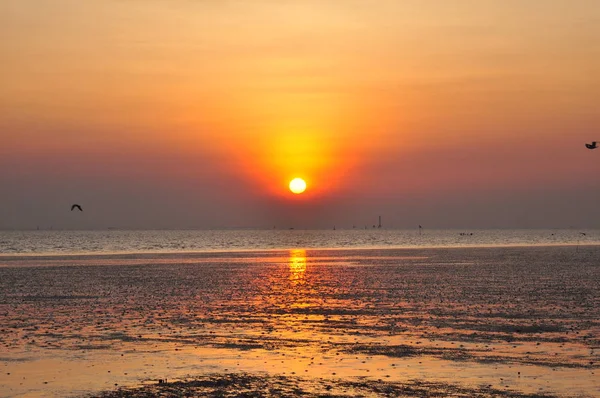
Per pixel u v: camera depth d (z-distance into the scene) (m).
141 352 25.62
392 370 22.28
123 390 19.86
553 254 108.06
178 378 21.34
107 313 36.91
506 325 31.69
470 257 99.38
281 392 19.52
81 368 22.83
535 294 45.25
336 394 19.25
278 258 100.50
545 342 27.22
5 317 35.47
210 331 30.48
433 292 46.94
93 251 134.25
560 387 19.94
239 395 19.22
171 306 39.91
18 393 19.56
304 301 42.00
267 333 29.86
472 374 21.64
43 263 87.38
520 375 21.47
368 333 29.70
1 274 66.94
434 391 19.53
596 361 23.58
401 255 108.38
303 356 24.70
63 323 33.19
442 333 29.56
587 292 46.34
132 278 61.44
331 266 79.00
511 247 147.38
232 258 101.31
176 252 128.50
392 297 43.91
